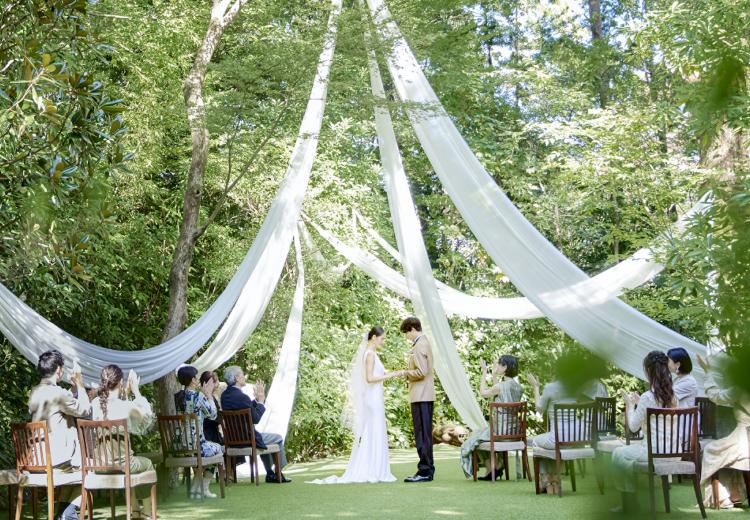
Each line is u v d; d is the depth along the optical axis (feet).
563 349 2.51
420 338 27.50
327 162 40.73
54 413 19.15
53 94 17.90
